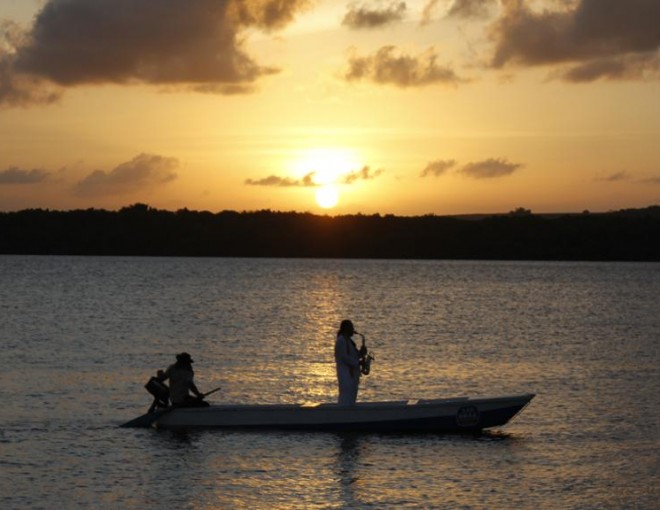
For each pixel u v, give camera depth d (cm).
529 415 2464
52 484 1739
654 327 5569
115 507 1599
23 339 4500
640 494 1689
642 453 2005
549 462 1925
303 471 1850
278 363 3612
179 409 2269
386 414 2225
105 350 4034
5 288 9631
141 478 1789
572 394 2845
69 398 2703
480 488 1725
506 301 8356
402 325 5619
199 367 3469
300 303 7788
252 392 2898
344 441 2123
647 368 3519
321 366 3528
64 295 8531
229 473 1833
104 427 2269
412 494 1686
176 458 1948
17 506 1600
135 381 3072
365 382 3119
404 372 3369
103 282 11262
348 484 1753
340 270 17575
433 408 2222
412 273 16188
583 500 1650
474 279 13725
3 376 3147
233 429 2244
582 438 2166
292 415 2244
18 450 2009
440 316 6444
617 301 8469
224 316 6209
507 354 4006
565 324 5781
